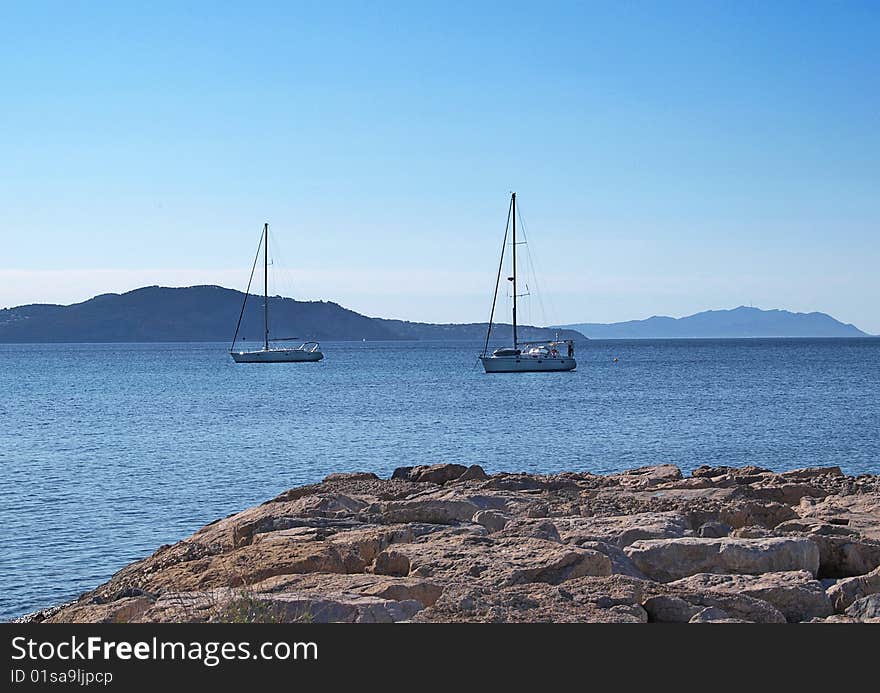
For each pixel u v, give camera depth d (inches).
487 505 652.7
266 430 2003.0
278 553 458.0
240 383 4089.6
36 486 1210.0
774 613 386.9
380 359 7628.0
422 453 1603.1
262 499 1117.7
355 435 1898.4
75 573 766.5
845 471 1402.6
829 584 464.8
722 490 740.0
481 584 395.2
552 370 4505.4
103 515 1010.1
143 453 1584.6
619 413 2423.7
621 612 365.7
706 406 2647.6
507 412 2468.0
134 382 4229.8
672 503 661.3
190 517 1002.7
